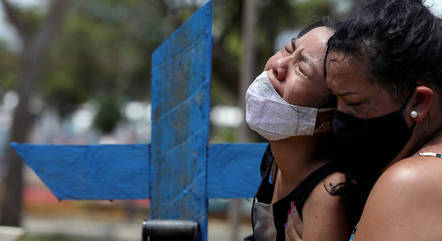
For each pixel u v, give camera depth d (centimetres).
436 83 115
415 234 101
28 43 1185
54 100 3178
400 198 104
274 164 167
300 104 137
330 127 137
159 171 188
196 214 180
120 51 2731
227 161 180
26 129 1184
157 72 190
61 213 1767
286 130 138
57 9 1191
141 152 190
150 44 1872
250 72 684
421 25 115
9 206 1166
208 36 179
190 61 183
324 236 131
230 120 2278
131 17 2327
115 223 1598
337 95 122
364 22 118
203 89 180
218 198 180
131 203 1627
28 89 1180
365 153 123
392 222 103
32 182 2092
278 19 1022
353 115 120
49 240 1169
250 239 169
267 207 154
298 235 141
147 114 2938
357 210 131
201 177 180
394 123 116
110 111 2683
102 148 192
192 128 182
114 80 3066
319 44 138
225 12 1069
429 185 103
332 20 150
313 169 142
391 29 115
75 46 2784
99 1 2605
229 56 1188
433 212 101
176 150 185
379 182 110
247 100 145
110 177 191
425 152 112
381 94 116
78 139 2983
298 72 138
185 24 185
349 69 118
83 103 3130
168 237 169
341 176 134
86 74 2977
